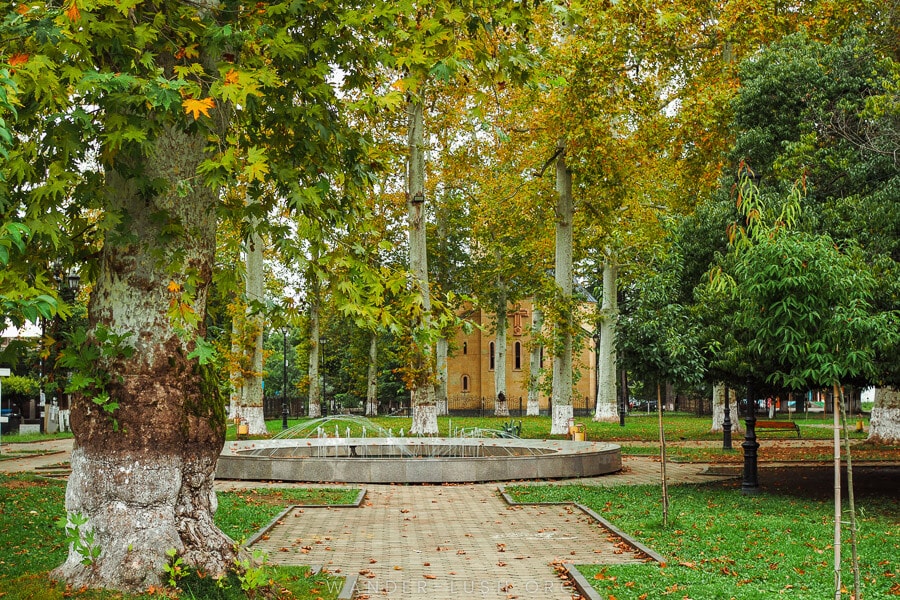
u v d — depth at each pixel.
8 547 10.44
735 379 16.86
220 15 8.16
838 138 17.45
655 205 32.78
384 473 19.50
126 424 7.75
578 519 14.02
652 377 13.62
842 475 19.86
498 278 51.59
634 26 25.80
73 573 7.62
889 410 28.81
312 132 9.17
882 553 10.48
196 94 6.86
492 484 19.44
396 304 9.52
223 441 8.38
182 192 7.02
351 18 8.08
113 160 7.30
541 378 57.56
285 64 8.91
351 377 65.19
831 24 25.56
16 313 5.96
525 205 32.34
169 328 7.98
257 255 31.77
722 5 28.22
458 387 76.69
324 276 9.24
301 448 24.34
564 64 25.78
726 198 18.47
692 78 29.59
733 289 9.95
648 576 9.20
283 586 8.35
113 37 7.00
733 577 9.21
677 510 14.37
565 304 32.00
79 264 8.73
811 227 15.41
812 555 10.34
